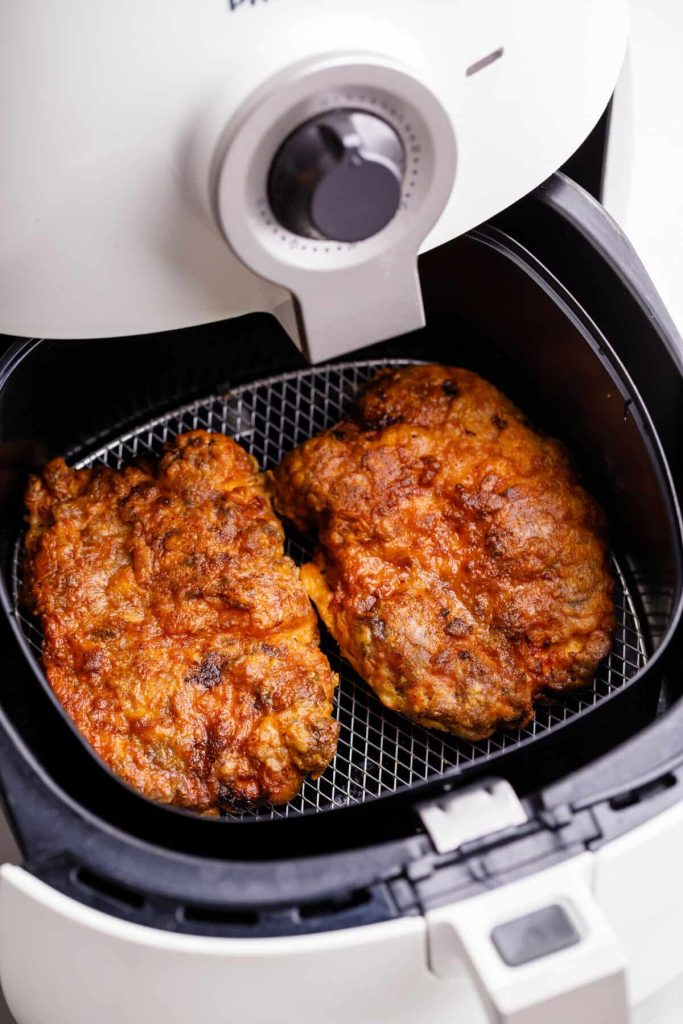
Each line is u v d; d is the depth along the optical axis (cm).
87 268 60
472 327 75
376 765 70
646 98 91
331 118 56
